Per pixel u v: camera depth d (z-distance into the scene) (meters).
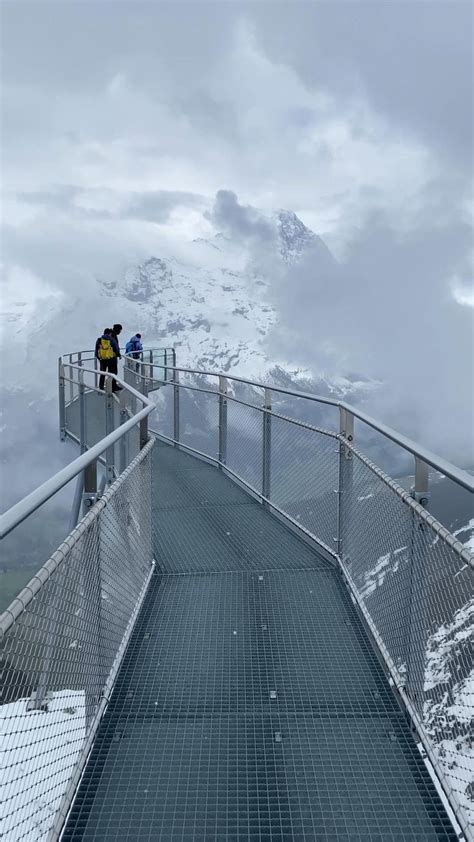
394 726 2.97
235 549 5.41
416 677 2.85
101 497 3.02
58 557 2.17
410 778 2.63
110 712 3.09
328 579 4.70
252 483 7.23
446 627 2.40
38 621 1.99
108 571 3.16
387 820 2.40
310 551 5.33
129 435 5.85
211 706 3.13
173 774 2.66
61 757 2.28
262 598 4.39
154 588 4.57
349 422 4.61
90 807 2.47
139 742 2.87
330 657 3.60
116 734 2.91
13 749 1.80
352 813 2.44
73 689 2.45
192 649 3.70
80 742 2.58
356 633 3.89
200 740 2.88
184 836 2.34
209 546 5.50
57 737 2.24
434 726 2.56
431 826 2.38
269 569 4.92
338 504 4.77
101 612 3.00
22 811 1.89
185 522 6.26
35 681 1.97
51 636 2.13
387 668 3.35
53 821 2.21
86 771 2.67
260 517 6.41
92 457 2.62
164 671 3.45
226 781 2.62
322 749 2.81
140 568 4.29
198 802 2.50
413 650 2.91
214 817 2.43
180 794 2.55
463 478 2.21
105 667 3.09
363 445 4.18
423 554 2.75
